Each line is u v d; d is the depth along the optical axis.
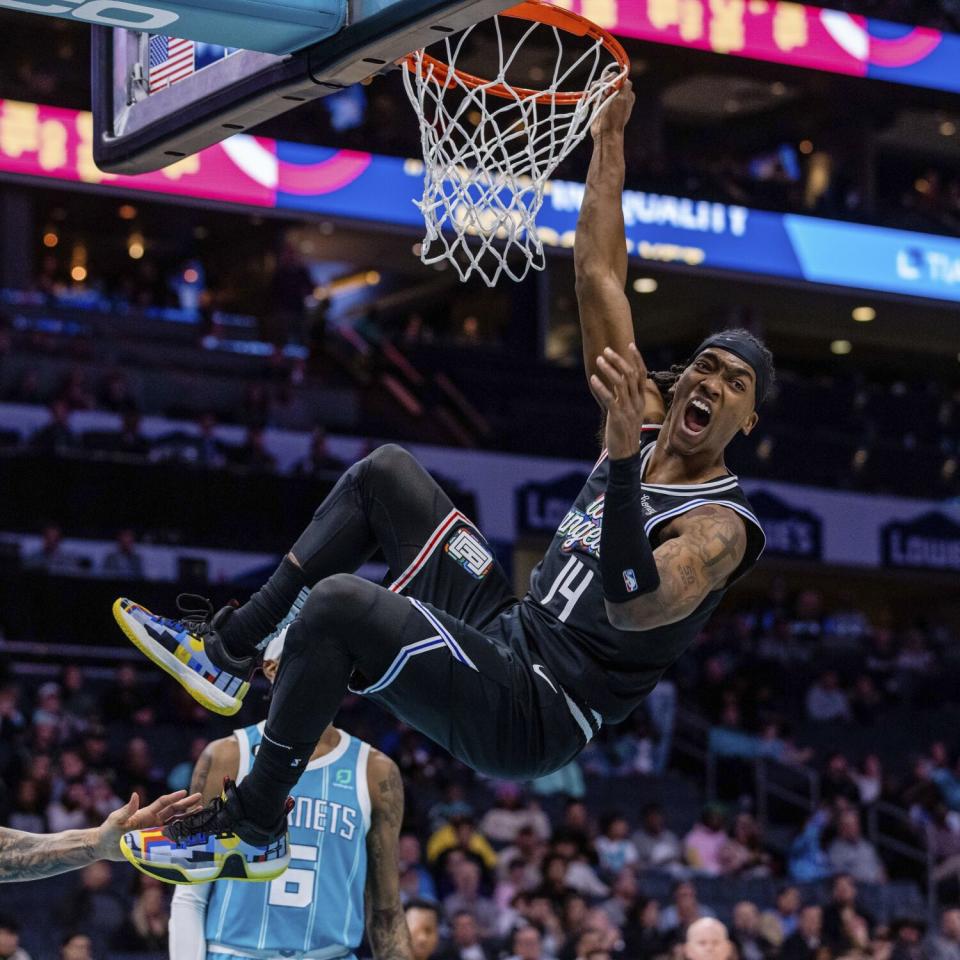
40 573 13.70
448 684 3.29
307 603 3.26
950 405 21.66
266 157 12.41
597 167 3.79
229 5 3.13
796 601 19.59
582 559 3.46
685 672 16.02
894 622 22.27
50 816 10.23
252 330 20.08
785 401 20.44
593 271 3.69
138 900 8.95
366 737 12.47
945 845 13.10
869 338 23.05
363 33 3.20
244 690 3.66
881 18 14.05
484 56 9.86
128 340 19.17
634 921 9.75
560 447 19.22
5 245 20.20
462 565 3.59
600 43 3.83
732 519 3.37
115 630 13.85
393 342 20.19
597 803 13.32
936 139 19.41
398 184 12.88
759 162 19.39
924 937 10.44
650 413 3.71
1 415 16.91
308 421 19.19
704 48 13.05
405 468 3.63
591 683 3.39
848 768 14.73
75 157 11.87
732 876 11.59
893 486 20.28
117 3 3.13
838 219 14.84
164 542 15.34
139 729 12.65
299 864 4.25
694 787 13.88
